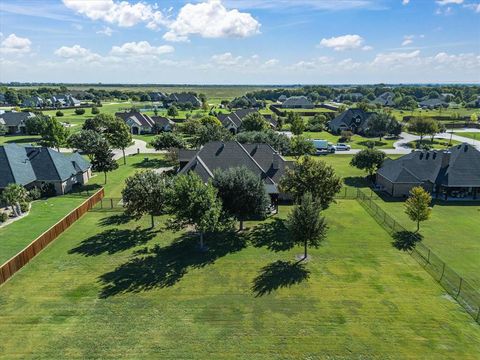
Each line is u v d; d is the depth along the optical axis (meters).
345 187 59.16
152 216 41.28
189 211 33.66
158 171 68.31
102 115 103.75
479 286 29.20
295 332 23.70
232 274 31.22
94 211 46.84
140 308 26.30
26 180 52.06
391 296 27.81
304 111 178.00
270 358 21.41
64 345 22.48
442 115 159.38
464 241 37.97
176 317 25.25
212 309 26.19
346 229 41.16
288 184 42.41
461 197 53.44
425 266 32.44
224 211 36.78
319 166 42.16
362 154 63.22
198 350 22.02
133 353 21.78
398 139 110.00
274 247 36.53
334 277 30.69
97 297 27.67
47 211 46.47
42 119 105.62
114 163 61.94
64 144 91.12
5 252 34.34
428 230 40.97
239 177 37.94
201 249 35.94
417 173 55.53
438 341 22.89
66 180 55.59
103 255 34.62
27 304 26.75
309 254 34.97
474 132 123.12
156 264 32.94
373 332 23.70
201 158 48.69
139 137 114.75
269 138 76.38
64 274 31.08
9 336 23.34
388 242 37.69
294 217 33.34
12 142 97.62
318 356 21.59
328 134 122.56
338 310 26.03
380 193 56.25
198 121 108.38
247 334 23.50
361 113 125.50
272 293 28.28
